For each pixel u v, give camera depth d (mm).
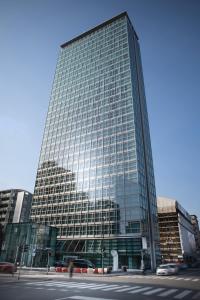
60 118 93688
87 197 69375
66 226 68938
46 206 77625
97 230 62344
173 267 38438
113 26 101875
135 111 75500
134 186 62406
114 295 13320
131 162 66125
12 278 24094
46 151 89750
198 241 160375
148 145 81250
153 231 63688
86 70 97812
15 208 101125
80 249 62344
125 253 55156
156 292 14836
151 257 57875
